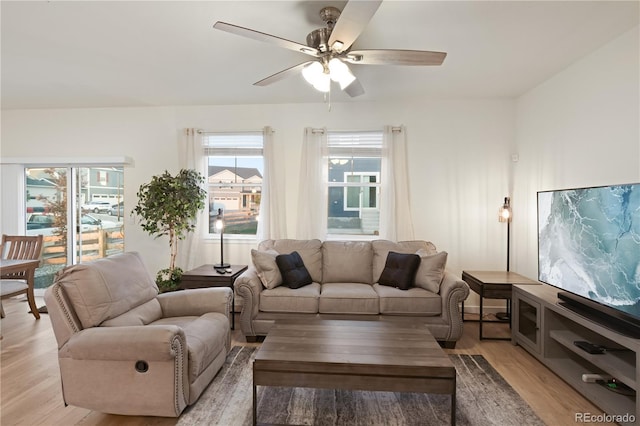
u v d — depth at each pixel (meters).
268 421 2.00
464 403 2.19
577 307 2.41
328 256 3.68
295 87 3.60
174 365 1.92
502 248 4.01
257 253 3.29
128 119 4.36
